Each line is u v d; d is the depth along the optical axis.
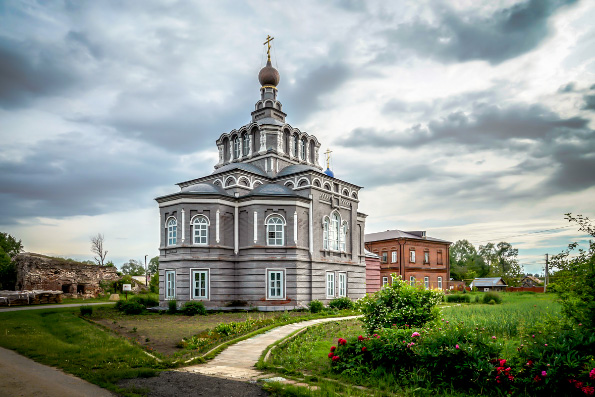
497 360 11.21
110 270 63.19
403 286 19.34
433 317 18.47
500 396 10.61
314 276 38.97
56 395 11.58
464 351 11.51
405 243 70.00
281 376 13.15
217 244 36.69
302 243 38.62
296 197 38.16
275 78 50.41
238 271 37.56
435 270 74.31
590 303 12.45
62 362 15.38
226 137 50.00
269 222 37.94
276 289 36.75
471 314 27.31
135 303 34.75
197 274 36.06
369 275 56.53
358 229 48.66
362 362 13.63
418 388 11.23
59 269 56.72
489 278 91.94
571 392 9.85
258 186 40.12
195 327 25.22
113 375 13.28
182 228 36.47
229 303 36.66
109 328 24.41
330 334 22.53
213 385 12.20
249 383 12.39
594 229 13.51
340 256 43.34
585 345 10.41
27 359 16.28
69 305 43.41
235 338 20.53
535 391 10.30
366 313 19.30
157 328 24.84
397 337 13.50
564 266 13.73
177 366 14.75
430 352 11.98
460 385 11.46
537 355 10.56
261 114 49.75
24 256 58.56
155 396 11.34
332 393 10.97
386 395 11.05
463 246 127.62
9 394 11.65
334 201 43.09
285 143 47.38
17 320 28.80
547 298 49.88
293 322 27.58
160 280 37.81
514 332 19.62
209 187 38.19
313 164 50.91
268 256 36.94
